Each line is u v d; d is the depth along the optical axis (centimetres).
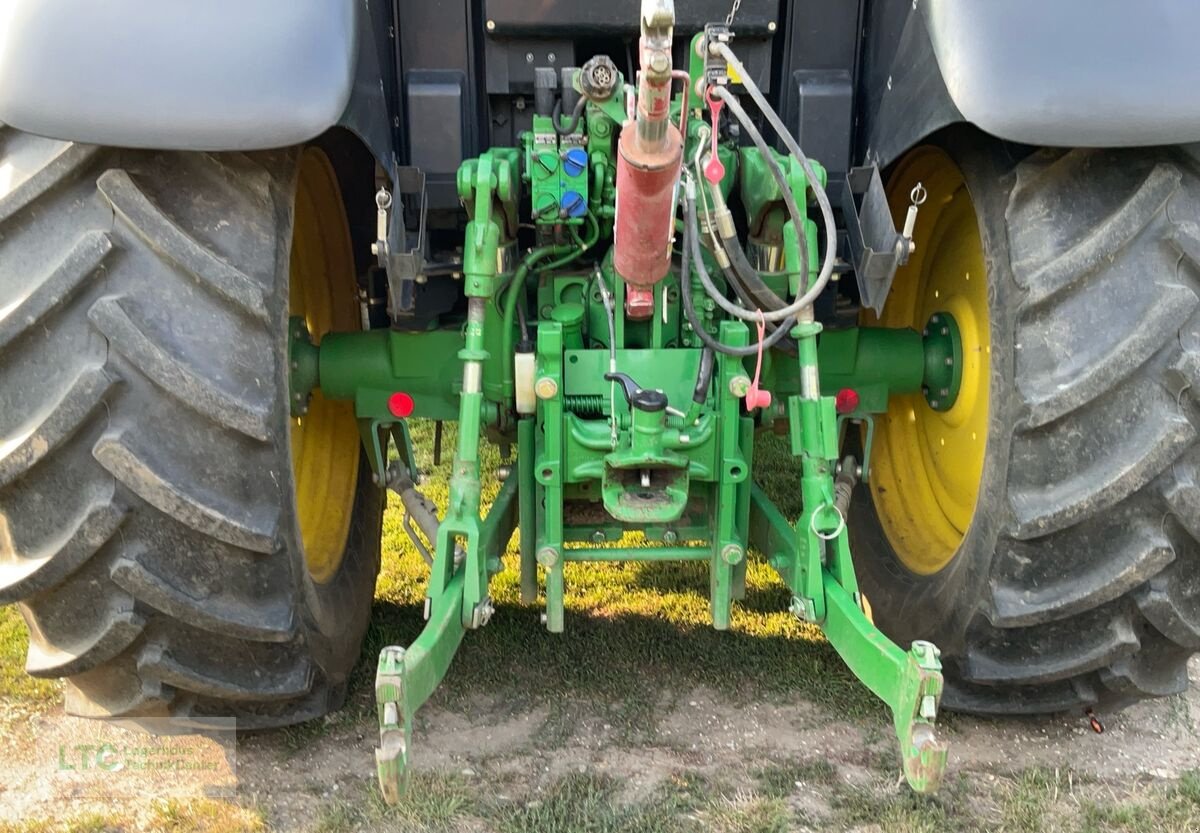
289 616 213
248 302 188
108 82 176
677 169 187
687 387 234
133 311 185
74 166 188
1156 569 203
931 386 280
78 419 185
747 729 269
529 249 273
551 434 224
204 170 192
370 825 236
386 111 233
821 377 277
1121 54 182
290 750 262
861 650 196
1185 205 193
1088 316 195
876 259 227
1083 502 197
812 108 255
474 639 311
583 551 239
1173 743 262
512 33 250
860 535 313
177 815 240
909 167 285
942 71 196
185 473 192
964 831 232
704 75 215
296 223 287
